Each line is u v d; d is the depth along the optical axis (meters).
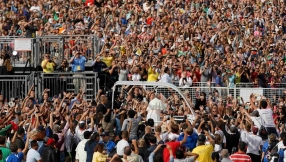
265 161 77.06
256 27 134.25
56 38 109.75
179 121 88.19
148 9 134.50
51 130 77.75
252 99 93.75
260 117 83.75
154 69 108.69
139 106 88.31
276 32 133.75
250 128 78.69
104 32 125.06
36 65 109.06
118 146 72.31
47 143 72.12
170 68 110.69
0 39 109.50
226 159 69.62
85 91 102.75
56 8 132.00
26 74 109.75
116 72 107.75
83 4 137.00
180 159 69.00
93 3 137.38
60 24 128.25
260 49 127.69
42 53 109.50
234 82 112.81
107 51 110.12
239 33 130.75
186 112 89.38
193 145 75.50
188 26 126.88
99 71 106.75
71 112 84.50
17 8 132.12
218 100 101.19
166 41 121.38
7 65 107.75
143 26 126.12
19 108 87.19
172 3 136.25
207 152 71.62
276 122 94.69
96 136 72.81
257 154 78.50
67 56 111.44
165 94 100.81
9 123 78.31
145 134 74.62
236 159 71.94
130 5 134.38
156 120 86.94
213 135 78.56
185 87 107.94
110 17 130.00
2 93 102.69
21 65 109.75
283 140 74.94
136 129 80.19
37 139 71.12
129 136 79.75
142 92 93.25
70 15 130.00
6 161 68.50
